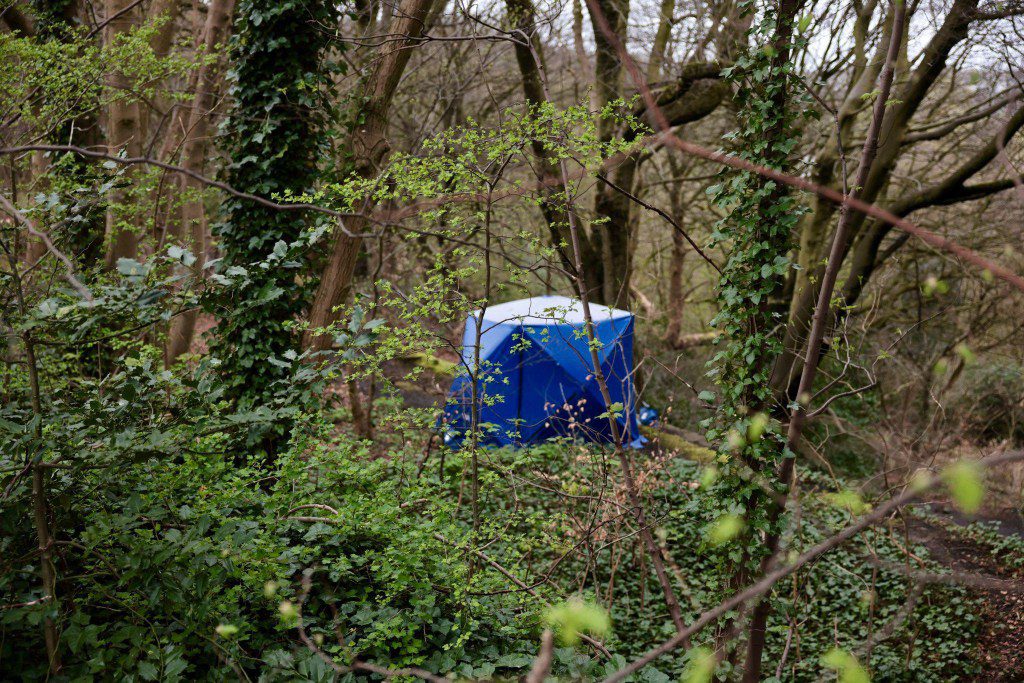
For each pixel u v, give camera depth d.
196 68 9.98
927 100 14.55
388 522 4.43
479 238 6.05
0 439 3.12
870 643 1.36
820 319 4.68
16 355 4.65
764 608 4.79
